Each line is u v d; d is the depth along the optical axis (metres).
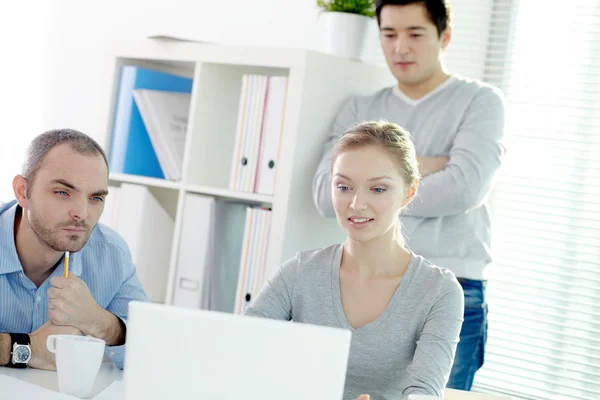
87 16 3.95
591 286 3.08
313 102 2.85
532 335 3.16
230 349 1.11
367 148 1.76
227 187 3.28
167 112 3.28
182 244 3.09
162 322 1.12
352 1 2.99
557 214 3.15
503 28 3.34
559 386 3.10
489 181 2.66
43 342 1.77
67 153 1.81
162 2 3.82
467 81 2.78
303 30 3.49
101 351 1.56
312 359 1.11
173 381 1.12
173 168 3.19
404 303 1.79
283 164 2.83
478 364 2.72
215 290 3.08
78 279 1.87
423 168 2.67
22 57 3.96
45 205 1.80
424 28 2.72
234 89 3.24
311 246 2.95
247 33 3.63
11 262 1.92
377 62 3.43
